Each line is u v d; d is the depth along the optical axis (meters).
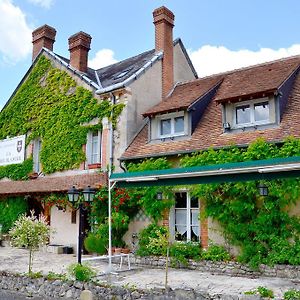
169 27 21.03
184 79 22.22
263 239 12.66
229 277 12.28
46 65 21.91
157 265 14.40
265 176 10.59
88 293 9.65
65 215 19.16
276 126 14.01
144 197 15.75
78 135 19.31
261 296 9.22
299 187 12.25
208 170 11.16
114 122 18.05
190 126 16.19
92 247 15.91
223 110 15.39
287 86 15.06
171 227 15.36
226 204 13.57
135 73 18.59
